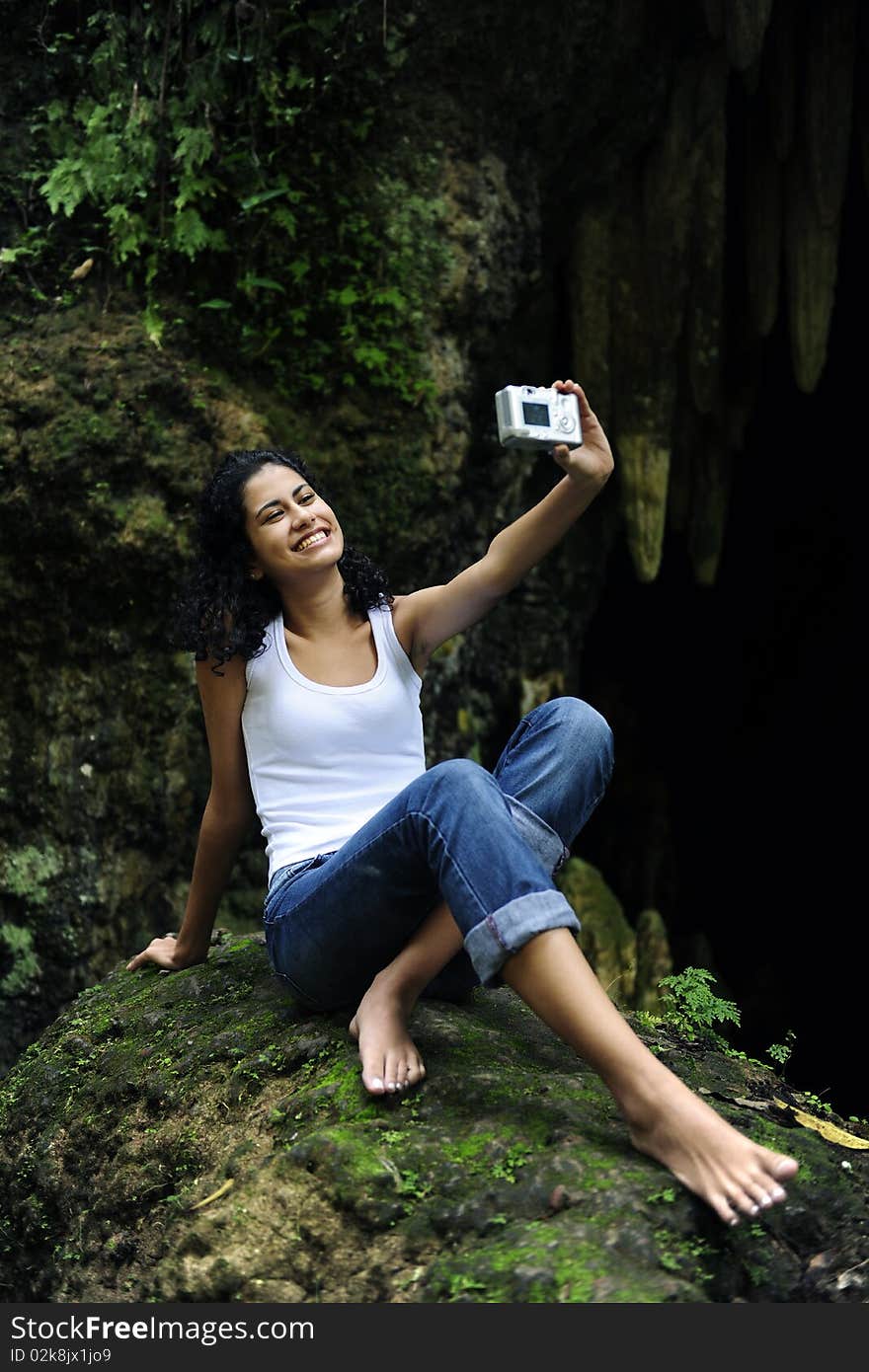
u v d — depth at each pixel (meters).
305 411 4.98
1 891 4.70
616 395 7.08
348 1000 2.36
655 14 6.05
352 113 5.05
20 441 4.59
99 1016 2.82
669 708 11.16
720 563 11.03
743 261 7.53
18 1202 2.60
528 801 2.22
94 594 4.69
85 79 4.82
